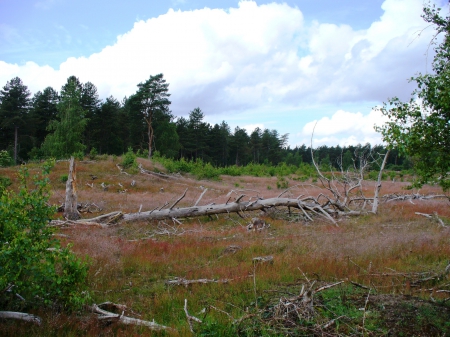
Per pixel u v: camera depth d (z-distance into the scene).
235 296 6.51
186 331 5.08
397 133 5.77
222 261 8.92
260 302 6.13
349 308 5.71
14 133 52.84
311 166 50.50
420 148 5.86
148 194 25.41
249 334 4.93
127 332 5.12
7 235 5.28
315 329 4.96
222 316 5.68
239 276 7.47
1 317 5.09
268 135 103.62
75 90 44.22
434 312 5.50
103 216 14.41
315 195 25.14
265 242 10.82
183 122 84.19
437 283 7.23
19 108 51.22
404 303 5.84
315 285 6.89
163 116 64.00
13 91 50.62
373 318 5.35
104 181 29.42
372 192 26.58
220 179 37.75
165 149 63.88
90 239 10.55
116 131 64.88
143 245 10.30
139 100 57.53
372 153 17.78
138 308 6.20
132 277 7.87
